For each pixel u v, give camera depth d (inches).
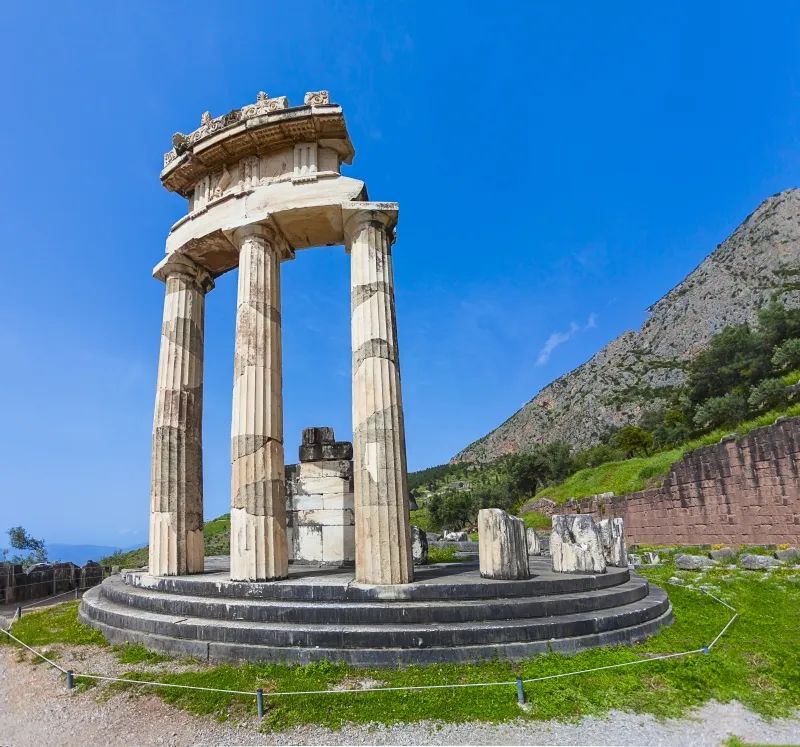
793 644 380.8
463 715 274.5
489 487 3004.4
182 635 383.2
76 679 349.4
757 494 962.1
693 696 296.5
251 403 492.7
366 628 354.3
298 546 690.2
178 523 540.4
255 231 536.4
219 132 556.4
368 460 449.1
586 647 363.3
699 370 2223.2
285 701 293.9
